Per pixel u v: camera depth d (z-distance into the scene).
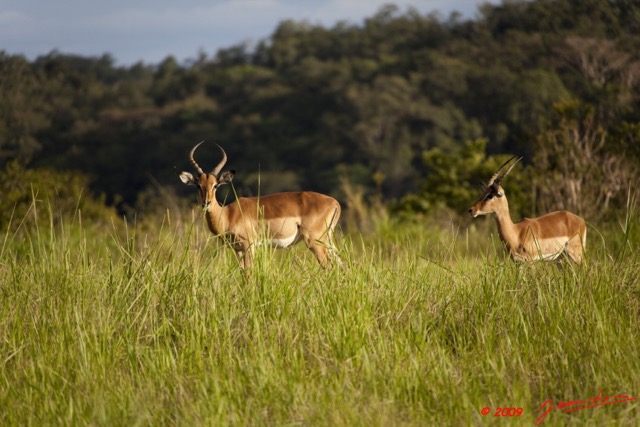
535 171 43.75
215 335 18.91
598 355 17.83
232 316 19.61
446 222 47.50
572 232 27.91
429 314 20.47
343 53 180.50
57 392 17.12
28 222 41.62
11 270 21.89
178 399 16.83
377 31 183.12
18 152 122.44
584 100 83.88
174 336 19.72
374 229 44.56
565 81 109.19
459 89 130.75
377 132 133.75
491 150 120.50
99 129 139.00
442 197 51.41
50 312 19.86
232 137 143.50
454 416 15.88
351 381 17.22
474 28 147.50
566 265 22.58
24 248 24.62
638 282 21.36
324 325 19.27
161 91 174.38
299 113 150.12
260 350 17.83
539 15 128.00
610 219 38.12
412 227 42.25
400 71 151.88
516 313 19.75
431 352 18.08
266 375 16.98
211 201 27.95
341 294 20.11
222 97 167.12
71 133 136.50
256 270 20.62
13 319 19.94
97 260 23.36
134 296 20.41
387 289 21.14
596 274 21.09
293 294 20.39
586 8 107.56
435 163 52.97
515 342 18.70
